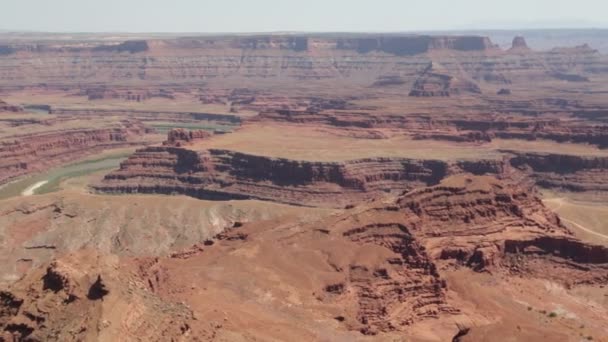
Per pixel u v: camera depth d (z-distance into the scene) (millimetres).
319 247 128875
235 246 133250
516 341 105875
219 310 98250
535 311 126188
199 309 95875
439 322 115500
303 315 106688
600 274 141125
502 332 108688
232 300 106250
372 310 113188
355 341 100312
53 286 83000
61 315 78000
